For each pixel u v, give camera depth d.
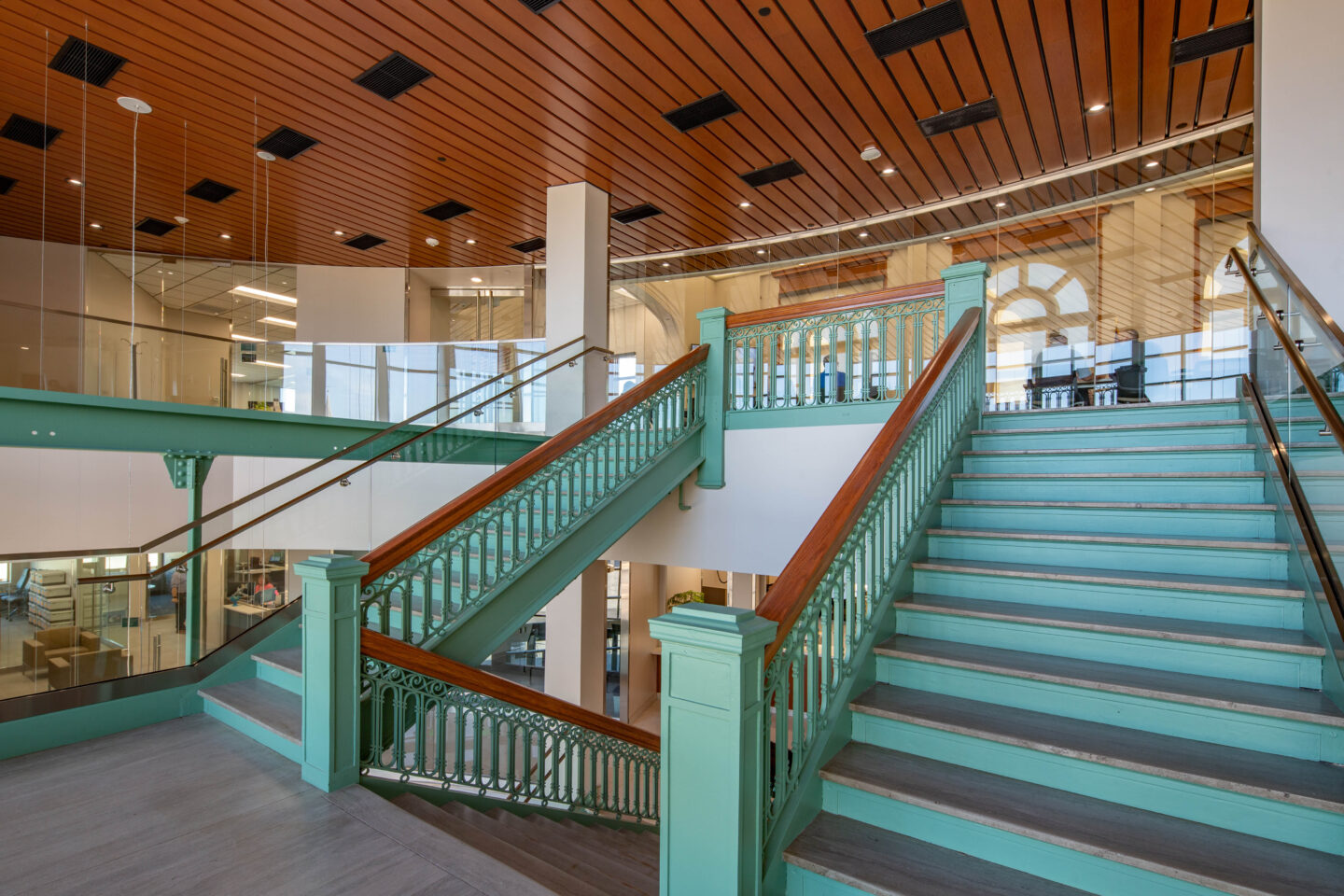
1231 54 4.80
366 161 6.25
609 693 9.87
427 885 2.00
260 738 3.12
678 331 9.34
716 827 1.61
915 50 4.71
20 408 3.89
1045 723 2.08
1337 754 1.75
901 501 2.88
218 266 9.29
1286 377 2.61
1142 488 3.06
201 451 4.64
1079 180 6.88
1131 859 1.56
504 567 3.69
